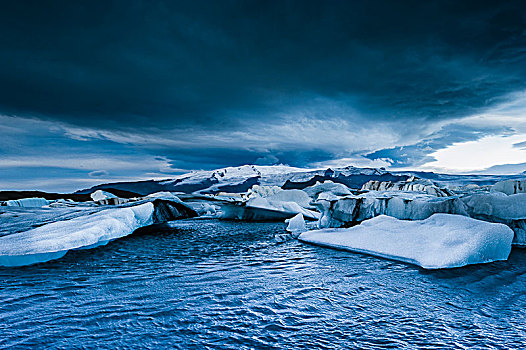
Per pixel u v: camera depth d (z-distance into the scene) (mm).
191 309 3604
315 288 4348
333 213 10273
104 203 18656
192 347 2754
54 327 3123
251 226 12125
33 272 5184
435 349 2727
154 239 8773
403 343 2832
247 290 4277
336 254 6555
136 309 3592
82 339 2885
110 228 7840
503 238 5691
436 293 4113
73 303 3781
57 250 6102
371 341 2879
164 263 5898
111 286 4461
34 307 3646
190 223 13164
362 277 4859
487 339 2898
